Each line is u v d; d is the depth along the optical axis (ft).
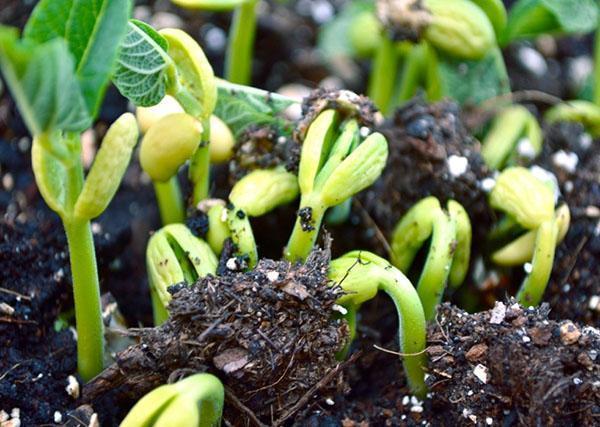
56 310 0.91
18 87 0.70
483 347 0.83
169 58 0.84
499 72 1.02
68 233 0.80
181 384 0.78
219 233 0.88
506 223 0.92
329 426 0.86
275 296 0.82
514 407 0.83
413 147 0.92
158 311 0.88
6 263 0.90
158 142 0.87
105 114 1.05
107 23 0.77
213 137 0.91
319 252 0.85
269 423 0.84
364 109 0.87
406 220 0.91
